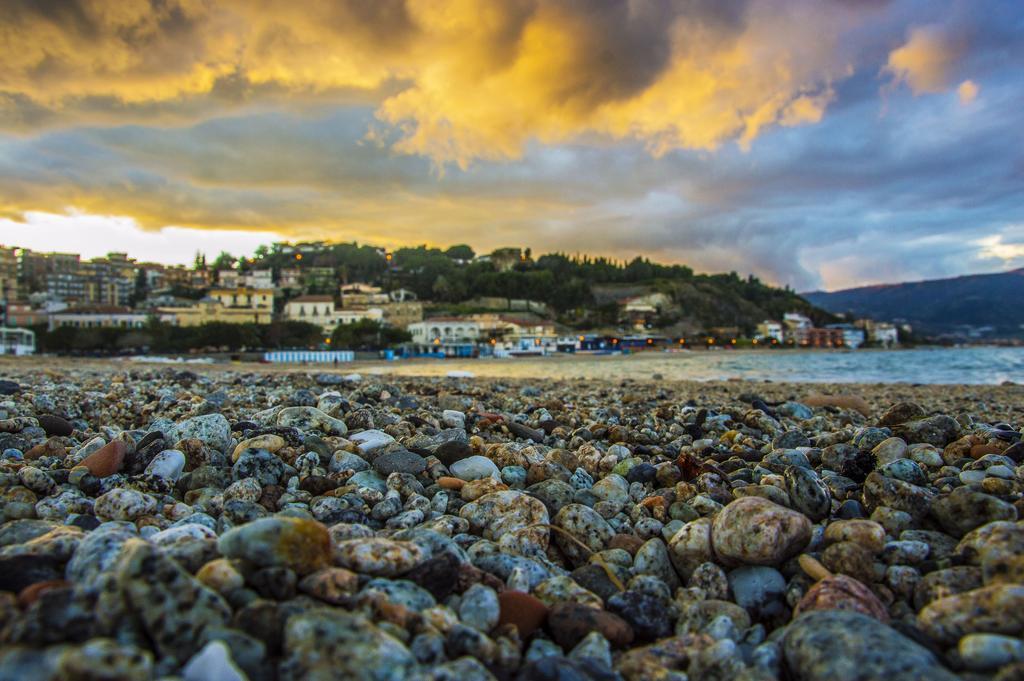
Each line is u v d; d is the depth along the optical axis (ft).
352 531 12.85
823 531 13.34
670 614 11.25
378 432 21.09
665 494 17.07
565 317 609.42
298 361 321.32
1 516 13.23
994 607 9.14
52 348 321.93
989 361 316.81
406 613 8.97
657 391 65.16
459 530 14.35
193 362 264.31
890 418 24.77
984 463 16.99
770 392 70.38
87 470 15.93
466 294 628.28
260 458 16.89
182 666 7.22
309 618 7.92
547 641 9.76
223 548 9.56
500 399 42.24
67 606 7.38
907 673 7.49
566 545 14.21
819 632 8.65
